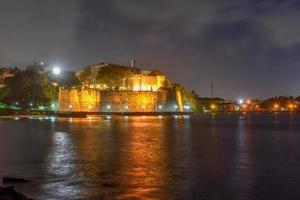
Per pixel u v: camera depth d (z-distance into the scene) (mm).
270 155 68438
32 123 170625
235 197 39219
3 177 44812
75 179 45469
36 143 84500
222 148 79250
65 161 58344
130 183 43844
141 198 38344
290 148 80562
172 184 43781
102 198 38031
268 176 48719
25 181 43750
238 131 136625
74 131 121750
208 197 39125
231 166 55969
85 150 72188
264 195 39969
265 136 113625
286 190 41812
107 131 123312
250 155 68188
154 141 91562
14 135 105500
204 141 94438
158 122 199125
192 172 50781
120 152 69438
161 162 58438
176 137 104875
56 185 42469
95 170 51125
